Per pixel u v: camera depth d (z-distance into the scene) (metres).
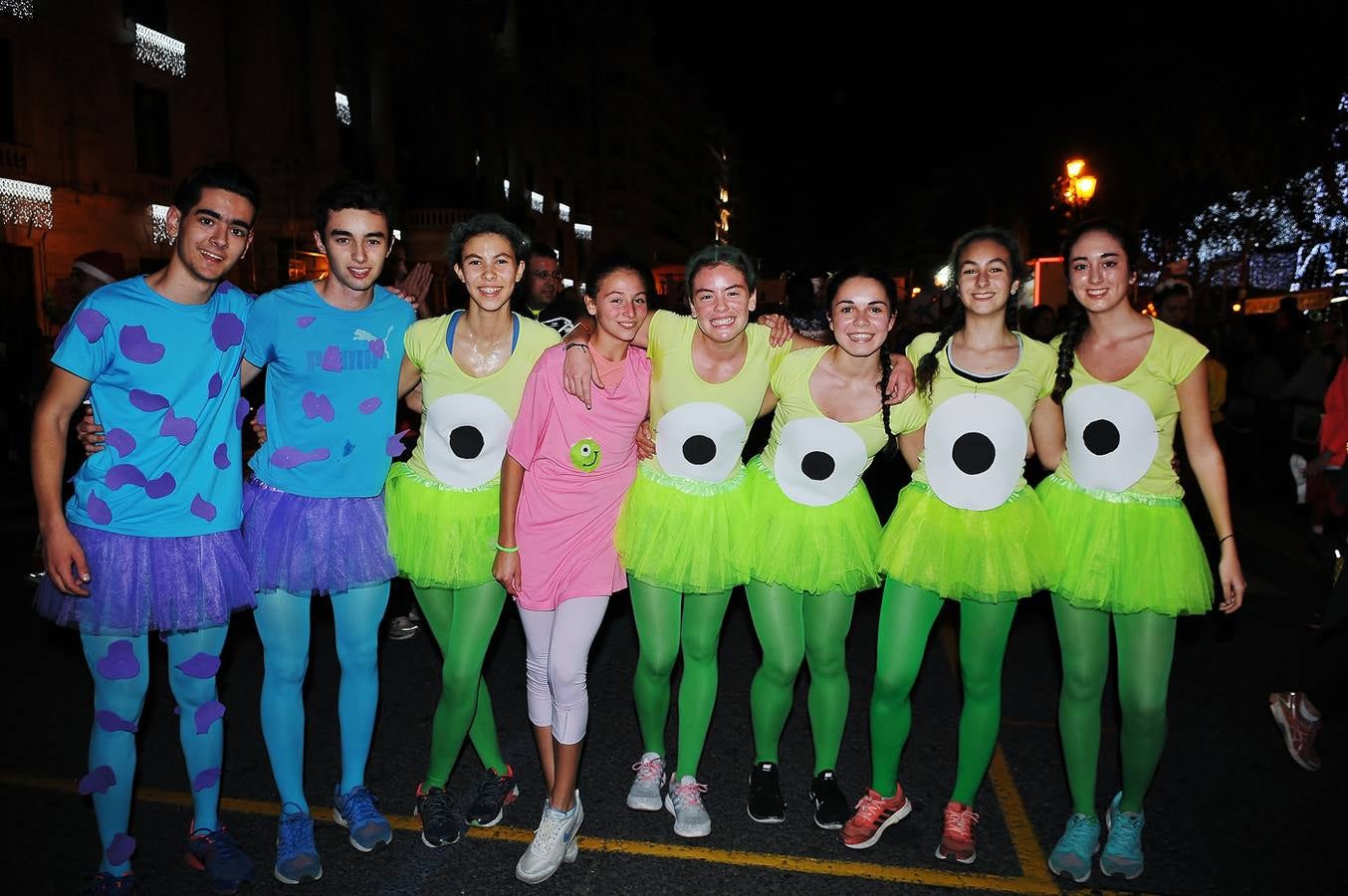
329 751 4.15
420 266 4.32
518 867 3.15
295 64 21.66
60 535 2.78
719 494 3.42
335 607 3.33
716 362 3.29
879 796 3.38
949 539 3.18
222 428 3.06
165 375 2.91
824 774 3.55
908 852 3.35
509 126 35.78
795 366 3.29
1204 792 3.76
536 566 3.20
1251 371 10.95
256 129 21.11
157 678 4.93
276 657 3.22
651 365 3.33
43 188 15.80
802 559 3.31
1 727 4.34
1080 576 3.10
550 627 3.26
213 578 2.99
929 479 3.25
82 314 2.80
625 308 3.10
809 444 3.29
